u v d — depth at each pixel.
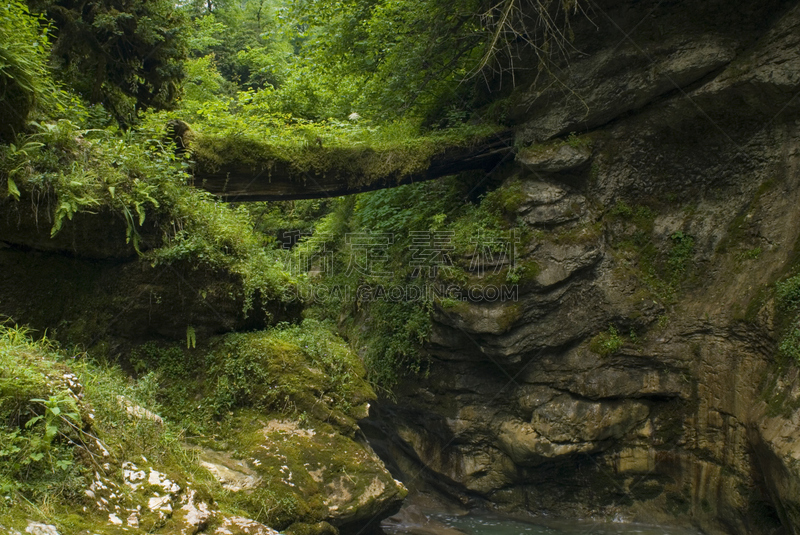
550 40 7.85
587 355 7.34
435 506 8.34
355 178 7.78
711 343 6.90
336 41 11.59
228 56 21.70
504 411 7.79
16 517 2.76
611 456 7.45
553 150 7.53
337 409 5.41
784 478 5.22
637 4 7.21
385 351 8.38
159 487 3.61
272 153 7.21
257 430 5.03
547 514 7.83
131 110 8.82
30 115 5.00
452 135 8.22
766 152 6.82
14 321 4.91
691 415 7.05
